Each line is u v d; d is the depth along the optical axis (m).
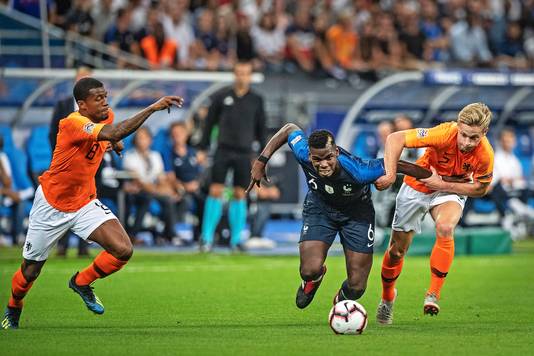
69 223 31.30
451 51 91.94
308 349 27.20
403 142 31.48
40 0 68.56
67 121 30.16
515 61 92.00
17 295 31.75
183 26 80.38
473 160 32.16
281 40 85.69
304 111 79.06
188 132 68.19
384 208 61.25
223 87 70.38
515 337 29.84
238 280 47.22
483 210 72.81
